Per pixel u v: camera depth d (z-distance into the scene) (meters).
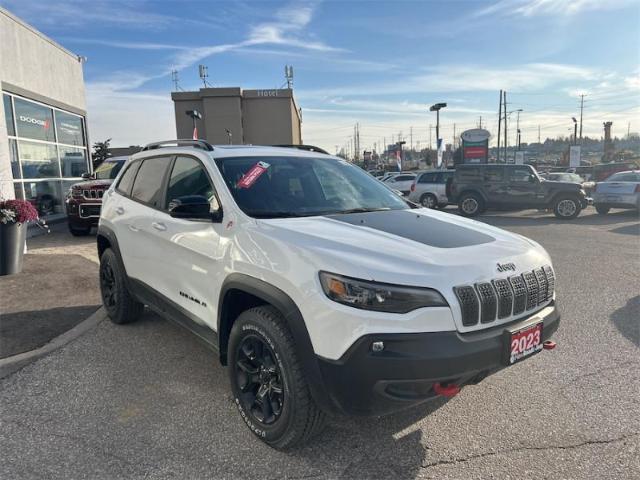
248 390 3.07
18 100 11.42
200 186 3.69
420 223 3.33
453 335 2.46
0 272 6.82
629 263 8.20
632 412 3.31
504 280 2.71
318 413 2.70
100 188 10.45
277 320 2.77
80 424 3.17
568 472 2.69
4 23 10.72
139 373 3.90
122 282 4.75
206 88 48.34
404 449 2.90
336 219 3.23
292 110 52.22
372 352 2.38
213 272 3.24
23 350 4.32
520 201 16.66
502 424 3.17
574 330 4.91
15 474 2.66
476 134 30.03
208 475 2.66
